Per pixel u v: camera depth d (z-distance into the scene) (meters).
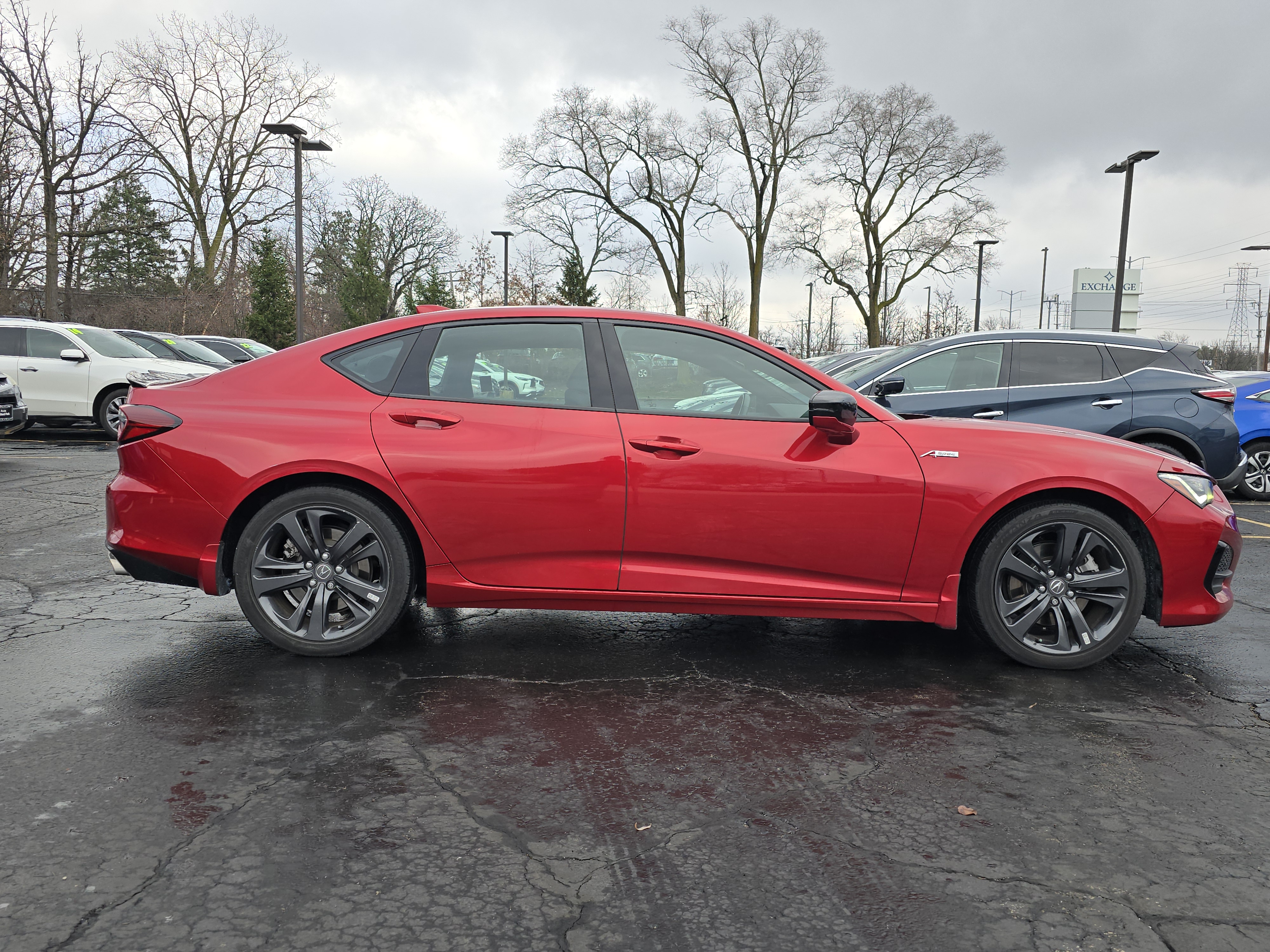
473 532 3.74
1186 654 4.19
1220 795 2.71
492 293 39.47
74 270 34.50
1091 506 3.90
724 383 3.83
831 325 59.38
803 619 4.71
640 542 3.73
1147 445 7.64
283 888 2.12
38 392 13.21
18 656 3.84
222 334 35.81
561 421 3.75
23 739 2.96
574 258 38.53
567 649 4.09
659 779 2.76
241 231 39.41
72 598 4.85
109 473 9.75
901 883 2.20
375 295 47.25
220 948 1.89
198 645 4.06
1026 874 2.25
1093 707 3.46
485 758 2.89
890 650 4.18
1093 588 3.84
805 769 2.85
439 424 3.74
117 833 2.36
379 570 3.86
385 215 49.88
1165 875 2.25
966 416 7.48
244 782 2.68
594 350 3.86
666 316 3.93
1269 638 4.50
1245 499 10.23
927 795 2.68
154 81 36.72
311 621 3.82
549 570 3.78
